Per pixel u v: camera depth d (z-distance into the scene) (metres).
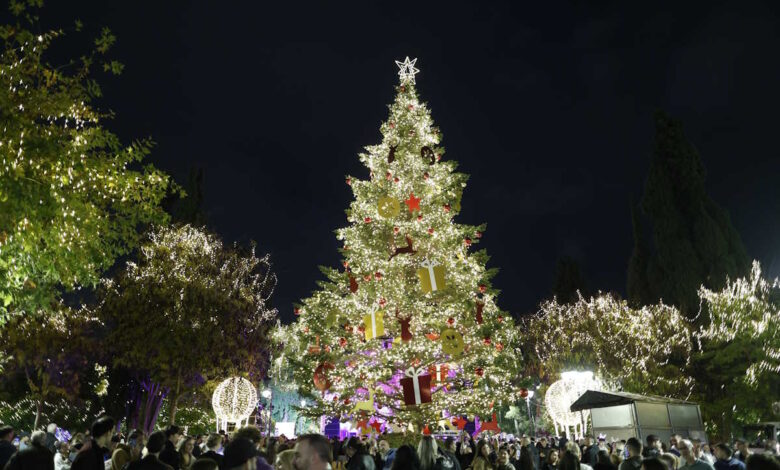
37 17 10.54
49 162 10.20
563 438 25.00
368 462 9.91
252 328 31.67
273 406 39.19
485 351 24.22
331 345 24.11
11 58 10.52
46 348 25.36
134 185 11.70
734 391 32.03
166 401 33.50
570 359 38.03
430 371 24.39
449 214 26.61
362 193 27.20
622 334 37.50
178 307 27.94
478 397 23.72
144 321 27.23
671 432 19.45
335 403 24.27
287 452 5.48
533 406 45.28
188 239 30.38
